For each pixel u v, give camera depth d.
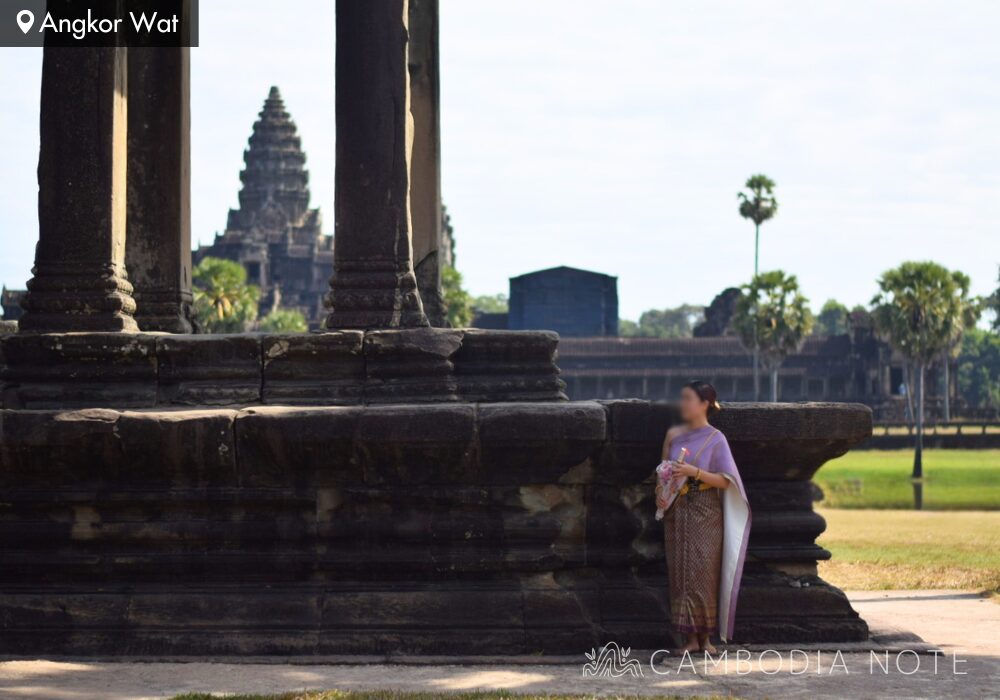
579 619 10.76
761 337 112.94
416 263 14.88
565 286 154.88
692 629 10.30
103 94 12.14
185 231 14.45
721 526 10.39
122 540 10.96
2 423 10.82
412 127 14.83
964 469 83.44
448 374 11.85
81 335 11.79
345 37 12.37
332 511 11.01
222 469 10.91
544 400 11.94
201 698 8.52
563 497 11.10
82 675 9.62
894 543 26.38
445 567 10.90
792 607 11.05
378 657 10.34
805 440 11.07
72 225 12.10
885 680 9.39
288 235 188.38
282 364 11.88
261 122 193.50
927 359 98.25
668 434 10.71
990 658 10.35
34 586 10.96
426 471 10.95
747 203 118.44
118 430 10.80
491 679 9.52
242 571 10.95
